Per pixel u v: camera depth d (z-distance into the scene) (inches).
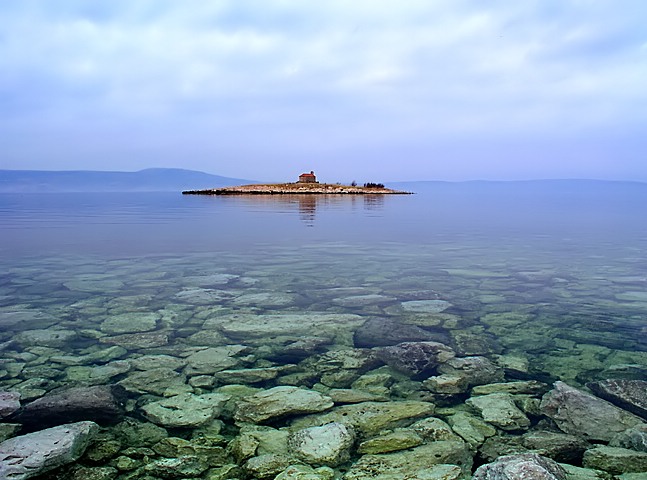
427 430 168.9
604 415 176.7
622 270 478.9
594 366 233.1
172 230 838.5
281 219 1081.4
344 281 425.1
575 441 160.6
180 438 163.5
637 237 772.0
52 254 566.9
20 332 280.5
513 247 647.1
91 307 335.0
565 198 2822.3
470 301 357.1
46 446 147.3
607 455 149.6
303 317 312.7
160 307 335.9
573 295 375.6
